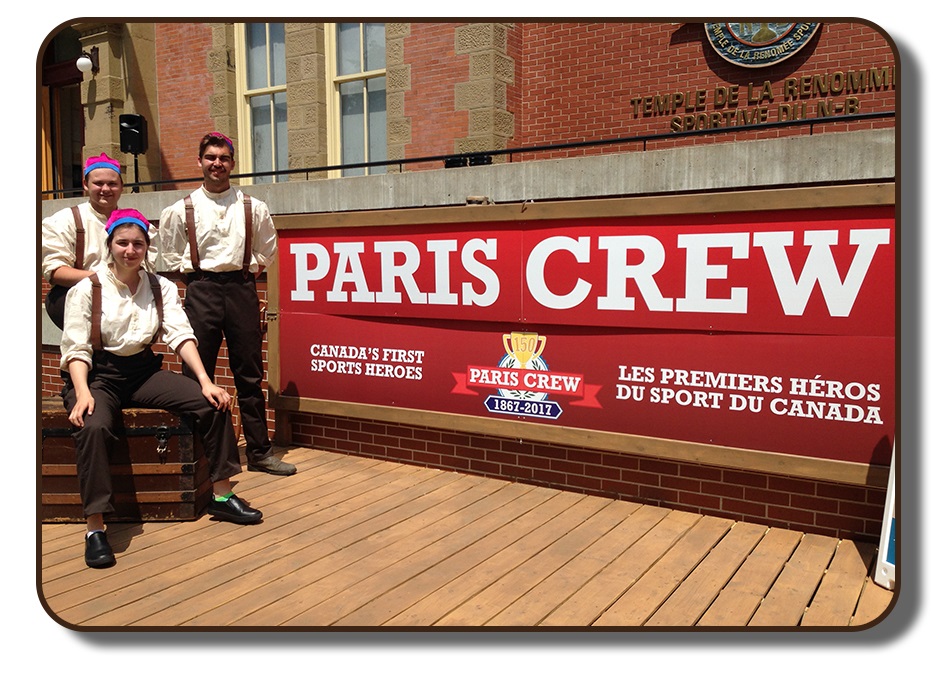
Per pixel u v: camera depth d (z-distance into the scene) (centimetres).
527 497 411
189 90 1048
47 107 1188
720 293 362
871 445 335
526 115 846
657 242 375
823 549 338
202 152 425
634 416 389
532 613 282
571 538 353
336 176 930
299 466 472
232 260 429
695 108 739
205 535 362
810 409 346
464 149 821
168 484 379
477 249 426
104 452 333
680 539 351
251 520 374
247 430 457
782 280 348
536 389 416
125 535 363
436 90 838
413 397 458
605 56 791
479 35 802
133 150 965
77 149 1226
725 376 364
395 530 364
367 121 908
